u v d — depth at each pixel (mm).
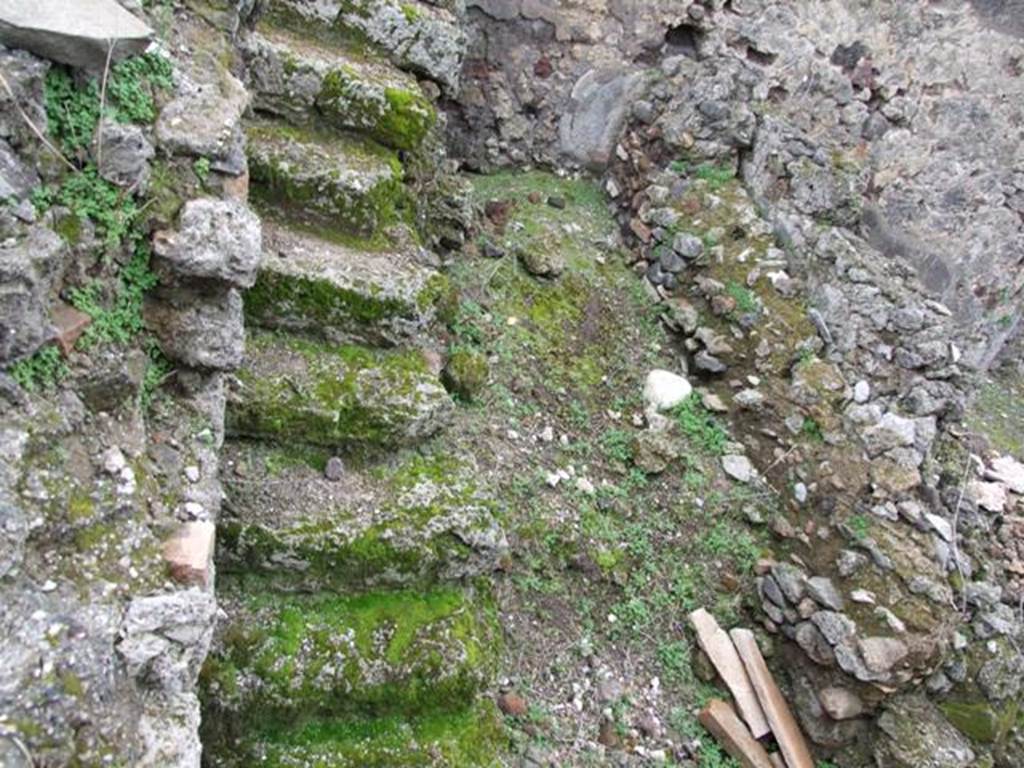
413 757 2314
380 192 2967
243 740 2199
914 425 3721
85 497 1683
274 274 2586
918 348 3953
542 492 3385
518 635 3076
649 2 4633
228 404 2395
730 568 3592
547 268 4113
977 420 5363
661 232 4406
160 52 2100
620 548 3420
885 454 3672
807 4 4781
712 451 3881
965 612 3520
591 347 4047
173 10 2420
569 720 2973
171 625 1632
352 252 2855
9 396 1622
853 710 3256
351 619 2361
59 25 1735
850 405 3807
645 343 4188
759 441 3908
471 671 2408
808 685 3340
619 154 4754
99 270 1877
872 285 4043
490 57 4594
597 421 3793
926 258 5348
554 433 3627
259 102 2975
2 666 1417
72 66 1806
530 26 4574
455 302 3621
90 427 1789
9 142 1706
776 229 4293
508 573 3160
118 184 1882
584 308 4156
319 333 2682
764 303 4082
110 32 1818
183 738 1599
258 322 2617
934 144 5133
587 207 4727
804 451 3771
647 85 4688
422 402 2639
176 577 1740
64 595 1560
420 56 3387
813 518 3637
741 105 4520
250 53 2912
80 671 1486
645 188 4594
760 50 4852
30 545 1564
